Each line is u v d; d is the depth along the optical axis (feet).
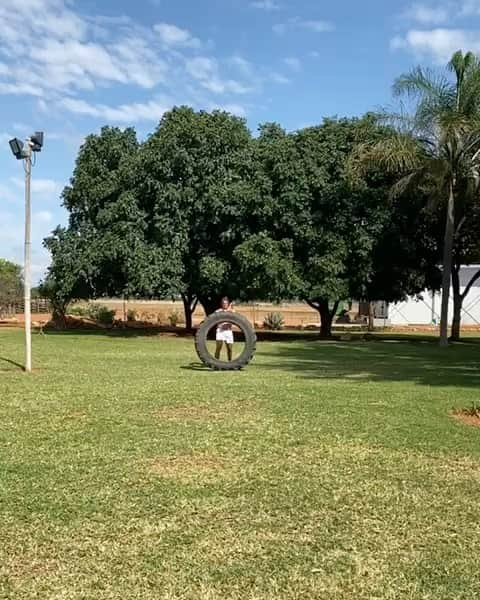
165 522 15.98
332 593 12.53
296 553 14.29
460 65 75.51
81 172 97.30
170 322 126.11
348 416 29.35
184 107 92.07
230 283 88.43
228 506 17.16
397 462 21.63
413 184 79.51
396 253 89.04
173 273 87.25
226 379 42.19
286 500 17.69
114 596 12.31
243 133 91.86
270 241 83.15
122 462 21.26
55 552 14.19
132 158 93.76
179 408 31.12
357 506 17.30
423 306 143.95
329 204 84.79
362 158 77.66
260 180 84.79
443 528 15.83
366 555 14.23
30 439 24.40
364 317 149.89
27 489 18.37
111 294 99.19
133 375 43.88
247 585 12.80
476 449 23.49
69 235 96.94
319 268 84.58
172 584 12.79
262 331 114.01
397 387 39.04
